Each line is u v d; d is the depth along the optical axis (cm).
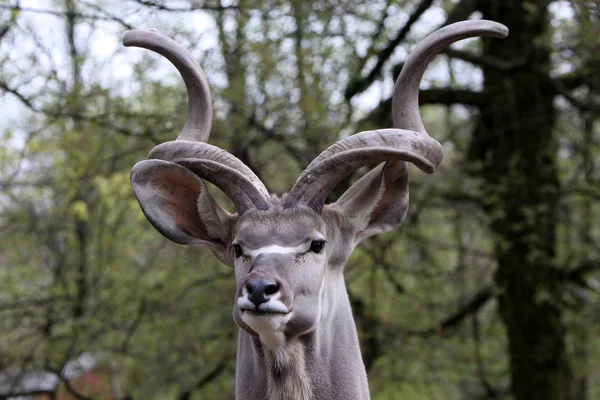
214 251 666
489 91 1509
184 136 665
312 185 625
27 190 1514
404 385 1692
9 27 1185
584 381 2169
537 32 1417
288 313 585
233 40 1284
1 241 1561
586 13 1230
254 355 639
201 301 1456
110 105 1284
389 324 1449
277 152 1423
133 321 1481
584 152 1467
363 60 1343
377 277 1494
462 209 1503
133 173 640
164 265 1491
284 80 1340
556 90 1480
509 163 1423
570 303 1492
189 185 652
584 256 1512
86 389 1642
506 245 1397
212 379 1546
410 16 1321
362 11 1318
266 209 619
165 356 1516
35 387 1620
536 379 1528
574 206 1547
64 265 1555
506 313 1544
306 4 1268
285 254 597
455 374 1639
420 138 629
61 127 1323
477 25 639
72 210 1293
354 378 658
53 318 1478
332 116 1329
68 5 1295
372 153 624
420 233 1519
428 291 1527
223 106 1293
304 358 623
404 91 657
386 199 678
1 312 1544
